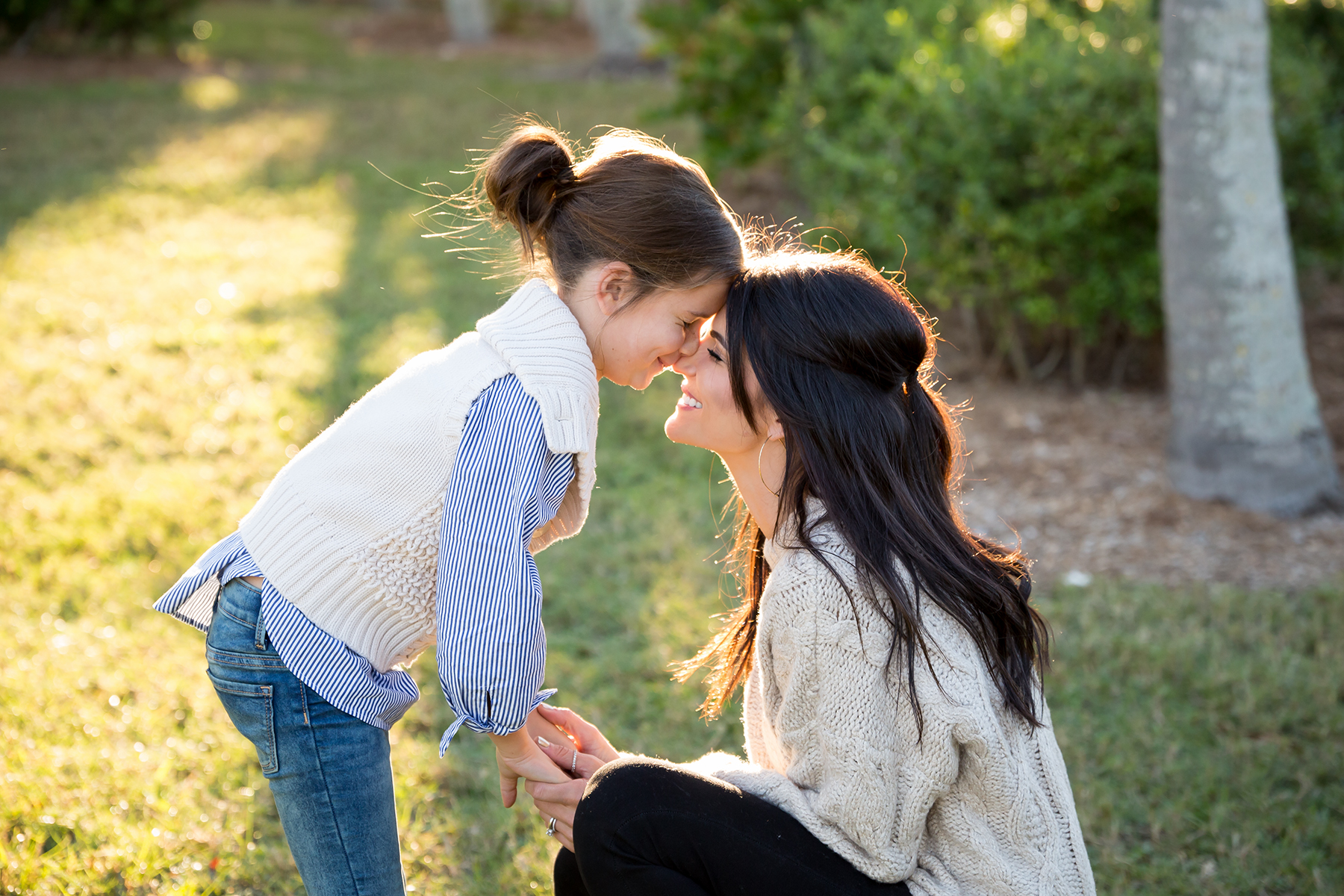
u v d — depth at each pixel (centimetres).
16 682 296
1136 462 495
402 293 682
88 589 353
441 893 239
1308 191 545
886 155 569
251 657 173
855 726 159
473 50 1922
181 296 653
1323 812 276
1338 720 308
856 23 691
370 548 171
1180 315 458
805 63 784
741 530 208
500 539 162
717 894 168
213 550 186
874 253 584
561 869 195
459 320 636
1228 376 447
